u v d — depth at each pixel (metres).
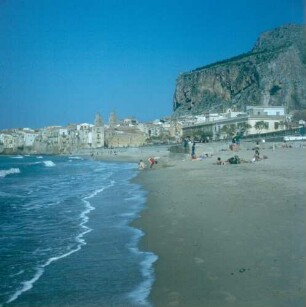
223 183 25.61
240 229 12.70
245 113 130.25
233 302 7.32
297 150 58.84
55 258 11.16
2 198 26.59
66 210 20.47
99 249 11.98
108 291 8.44
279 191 19.77
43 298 8.23
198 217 15.55
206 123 140.50
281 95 159.75
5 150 199.12
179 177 34.66
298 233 11.42
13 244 12.99
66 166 84.88
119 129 197.88
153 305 7.59
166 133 183.00
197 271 9.23
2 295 8.45
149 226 14.97
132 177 41.97
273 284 7.91
